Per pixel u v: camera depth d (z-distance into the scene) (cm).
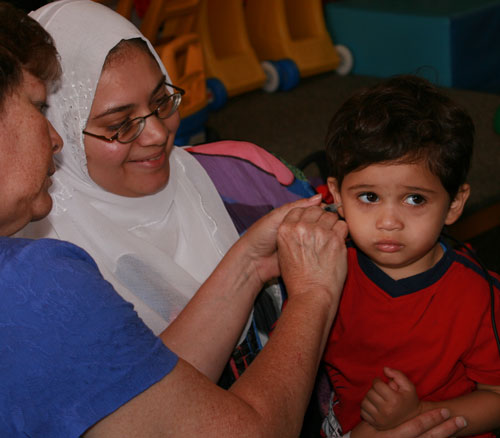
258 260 121
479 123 396
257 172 153
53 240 82
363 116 121
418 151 116
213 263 140
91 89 120
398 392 124
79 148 124
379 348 132
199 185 144
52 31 123
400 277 129
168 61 329
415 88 124
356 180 122
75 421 76
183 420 82
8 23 86
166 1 365
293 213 119
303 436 151
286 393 93
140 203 134
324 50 493
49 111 124
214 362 113
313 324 105
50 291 77
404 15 466
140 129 123
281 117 434
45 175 87
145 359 80
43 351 76
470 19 453
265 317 137
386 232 121
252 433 85
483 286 126
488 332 125
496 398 126
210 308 116
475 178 331
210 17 455
